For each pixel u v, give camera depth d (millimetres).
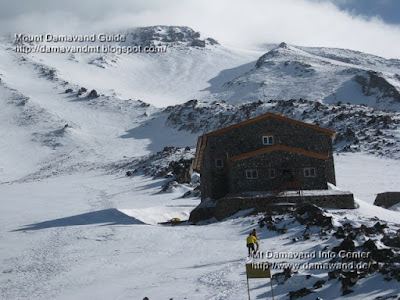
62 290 26312
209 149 51844
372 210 45844
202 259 30188
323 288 20094
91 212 58125
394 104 158125
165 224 50031
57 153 148750
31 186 101375
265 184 48625
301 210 37906
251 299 20531
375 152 95312
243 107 153500
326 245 27234
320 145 53375
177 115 167750
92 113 190000
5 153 148750
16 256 37094
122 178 105750
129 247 36500
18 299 25469
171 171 99688
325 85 182250
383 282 19031
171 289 23922
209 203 49906
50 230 47094
